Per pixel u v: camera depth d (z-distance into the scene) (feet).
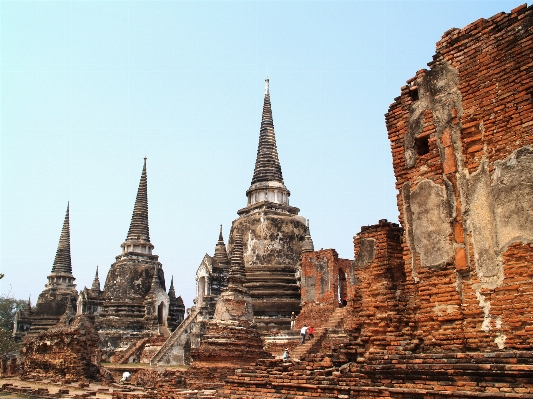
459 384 34.19
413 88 43.68
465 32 40.11
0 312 285.64
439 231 39.63
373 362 40.60
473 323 36.29
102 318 168.96
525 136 35.24
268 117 175.11
